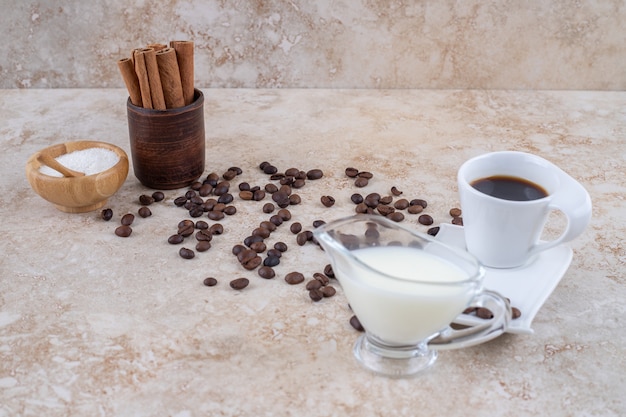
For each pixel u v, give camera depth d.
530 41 1.33
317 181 1.10
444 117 1.27
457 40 1.32
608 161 1.16
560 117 1.27
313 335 0.88
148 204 1.05
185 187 1.09
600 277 0.95
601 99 1.33
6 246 0.98
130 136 1.07
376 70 1.34
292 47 1.32
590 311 0.91
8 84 1.33
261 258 0.96
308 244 0.99
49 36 1.30
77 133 1.20
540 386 0.84
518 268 0.94
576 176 1.12
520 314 0.87
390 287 0.81
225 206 1.04
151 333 0.88
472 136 1.21
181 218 1.04
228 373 0.84
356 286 0.82
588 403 0.82
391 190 1.08
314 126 1.23
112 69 1.33
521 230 0.92
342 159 1.15
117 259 0.97
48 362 0.85
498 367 0.85
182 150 1.07
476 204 0.92
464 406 0.82
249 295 0.92
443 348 0.83
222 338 0.88
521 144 1.20
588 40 1.33
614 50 1.33
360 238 0.86
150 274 0.95
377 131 1.22
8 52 1.31
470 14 1.31
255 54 1.33
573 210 0.91
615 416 0.81
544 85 1.36
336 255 0.83
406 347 0.85
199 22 1.30
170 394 0.83
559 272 0.93
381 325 0.83
